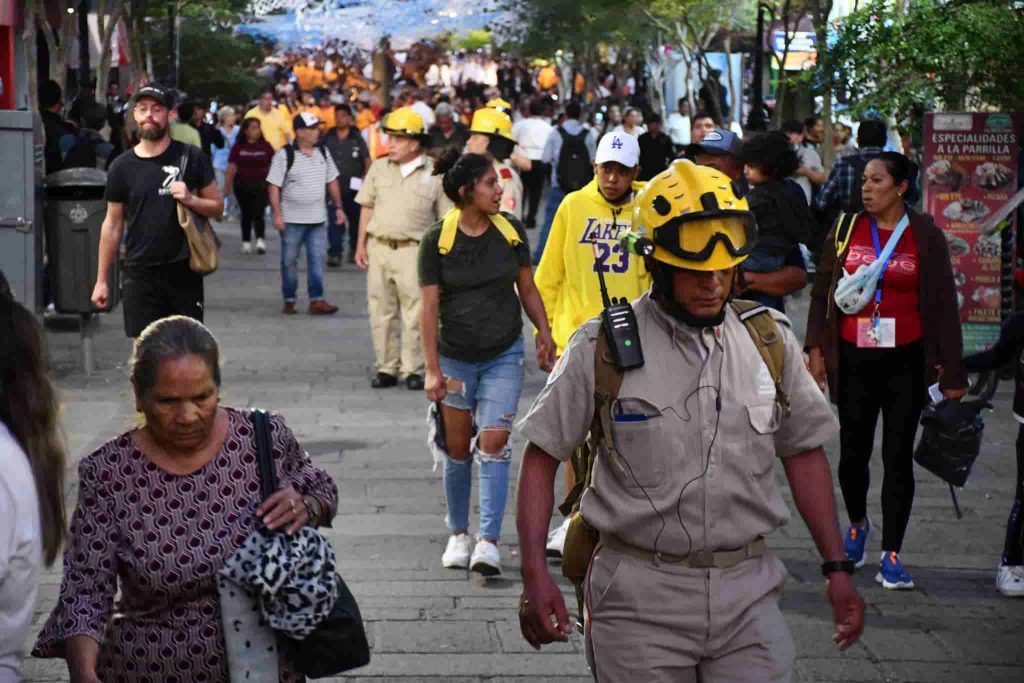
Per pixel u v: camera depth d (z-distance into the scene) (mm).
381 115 37625
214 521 4488
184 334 4402
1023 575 8594
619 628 4742
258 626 4508
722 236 4562
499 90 51000
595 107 48656
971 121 15820
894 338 8570
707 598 4680
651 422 4660
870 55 15828
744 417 4688
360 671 7242
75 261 15109
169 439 4422
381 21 31234
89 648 4375
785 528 9961
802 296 21719
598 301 8812
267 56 49781
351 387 14961
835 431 4832
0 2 18609
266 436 4594
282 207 19703
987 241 15859
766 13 25875
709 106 32250
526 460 4844
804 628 7988
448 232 8641
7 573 3988
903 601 8492
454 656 7473
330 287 22656
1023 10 14945
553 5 28297
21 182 14219
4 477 3996
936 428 8523
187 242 10758
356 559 9156
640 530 4695
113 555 4484
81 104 21578
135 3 26375
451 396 8773
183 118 28484
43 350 4316
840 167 12609
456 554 8945
